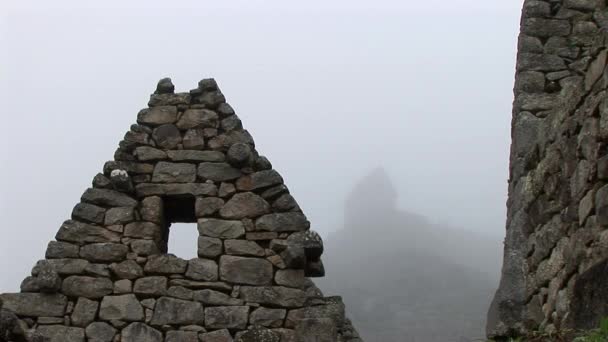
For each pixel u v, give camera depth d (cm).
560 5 1259
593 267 690
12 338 895
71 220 1068
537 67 1210
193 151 1110
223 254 1052
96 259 1050
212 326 1014
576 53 1220
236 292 1031
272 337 1002
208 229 1065
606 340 621
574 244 745
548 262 811
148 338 1009
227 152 1104
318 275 1062
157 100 1140
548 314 793
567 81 1194
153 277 1039
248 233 1064
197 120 1127
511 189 1125
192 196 1089
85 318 1020
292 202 1077
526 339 750
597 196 707
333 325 1003
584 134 743
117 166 1097
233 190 1088
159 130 1123
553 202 815
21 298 1023
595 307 677
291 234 1058
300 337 1000
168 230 1134
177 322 1016
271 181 1088
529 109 1170
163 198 1095
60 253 1049
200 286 1035
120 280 1040
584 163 740
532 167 885
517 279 981
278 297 1027
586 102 750
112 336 1012
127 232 1065
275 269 1045
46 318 1017
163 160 1105
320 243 1051
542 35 1237
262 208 1075
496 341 793
